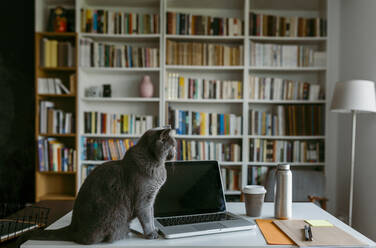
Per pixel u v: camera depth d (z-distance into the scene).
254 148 3.27
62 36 3.30
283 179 1.36
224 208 1.45
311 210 1.53
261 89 3.29
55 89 3.22
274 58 3.27
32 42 3.25
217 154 3.30
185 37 3.23
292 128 3.26
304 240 1.07
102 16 3.24
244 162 3.24
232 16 3.50
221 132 3.29
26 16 3.24
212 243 1.06
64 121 3.23
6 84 3.17
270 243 1.06
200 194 1.42
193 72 3.52
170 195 1.37
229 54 3.28
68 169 3.20
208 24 3.27
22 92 3.23
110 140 3.27
